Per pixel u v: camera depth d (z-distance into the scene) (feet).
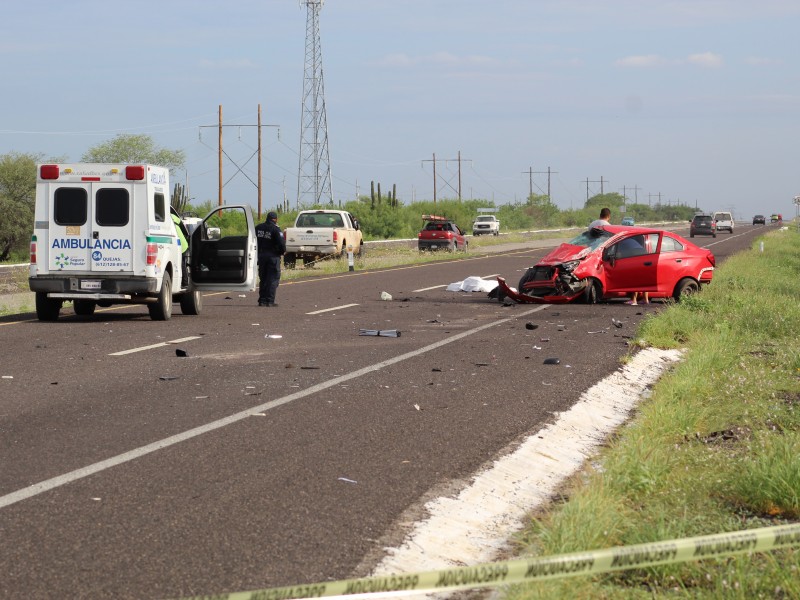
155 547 28.48
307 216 219.82
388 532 30.35
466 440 43.91
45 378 60.70
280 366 66.49
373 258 254.68
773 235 432.66
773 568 25.71
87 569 26.50
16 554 27.68
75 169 96.07
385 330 87.66
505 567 16.55
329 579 26.00
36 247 96.73
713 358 67.21
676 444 43.04
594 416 51.11
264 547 28.63
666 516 31.40
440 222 292.40
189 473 37.29
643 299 118.93
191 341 80.84
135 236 96.12
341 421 47.83
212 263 105.40
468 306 117.19
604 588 25.09
